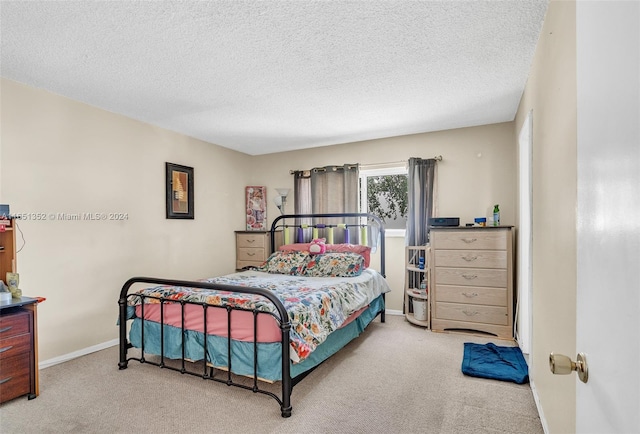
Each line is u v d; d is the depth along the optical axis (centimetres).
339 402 229
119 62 244
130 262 358
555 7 172
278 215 535
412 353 315
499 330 351
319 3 180
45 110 292
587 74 71
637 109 47
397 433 195
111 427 201
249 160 544
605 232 60
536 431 196
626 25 51
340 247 436
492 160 400
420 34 211
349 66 253
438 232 376
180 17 191
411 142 442
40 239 288
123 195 354
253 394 239
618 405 53
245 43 219
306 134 435
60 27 200
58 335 297
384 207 475
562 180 160
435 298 378
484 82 283
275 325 229
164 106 331
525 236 310
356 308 318
